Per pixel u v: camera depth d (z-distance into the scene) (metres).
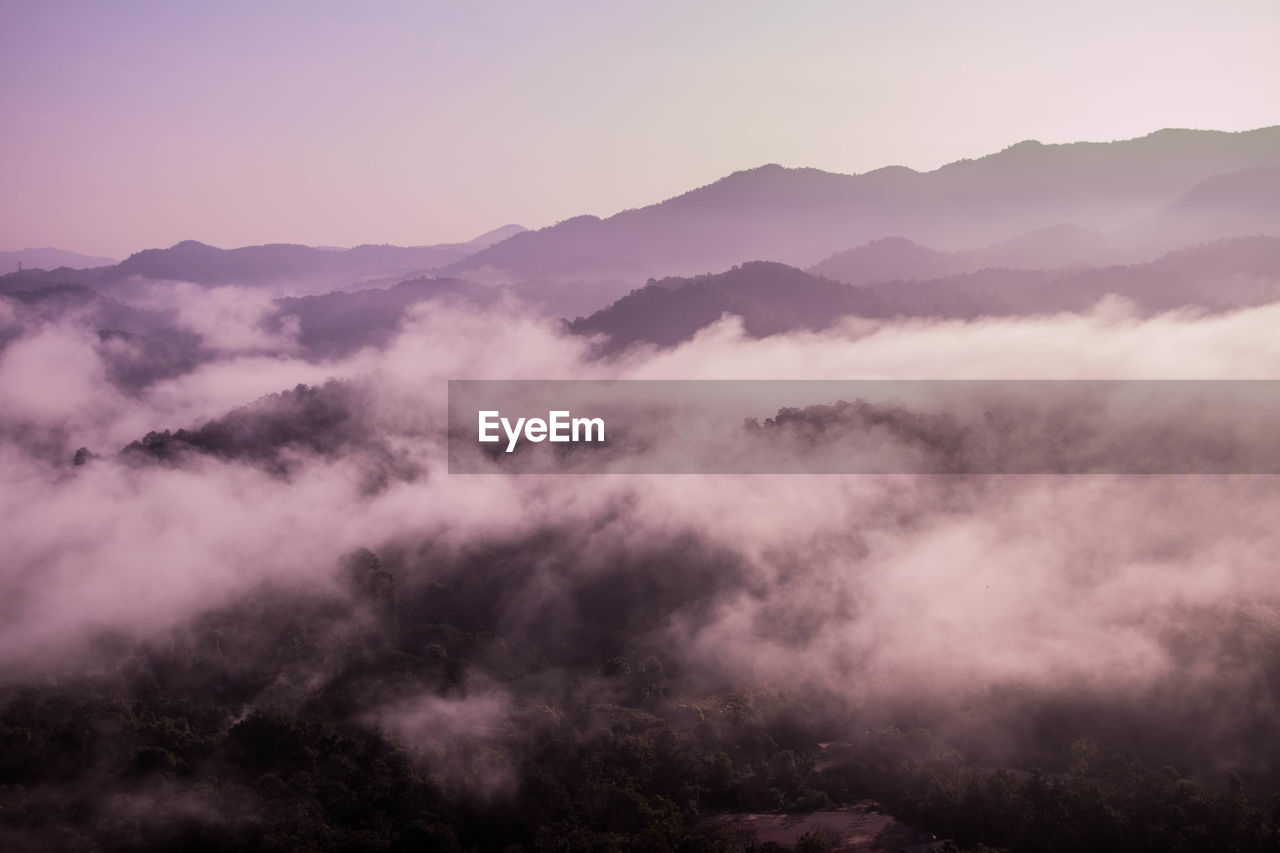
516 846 73.62
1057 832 70.88
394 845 73.69
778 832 76.94
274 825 74.19
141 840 73.19
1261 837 66.31
